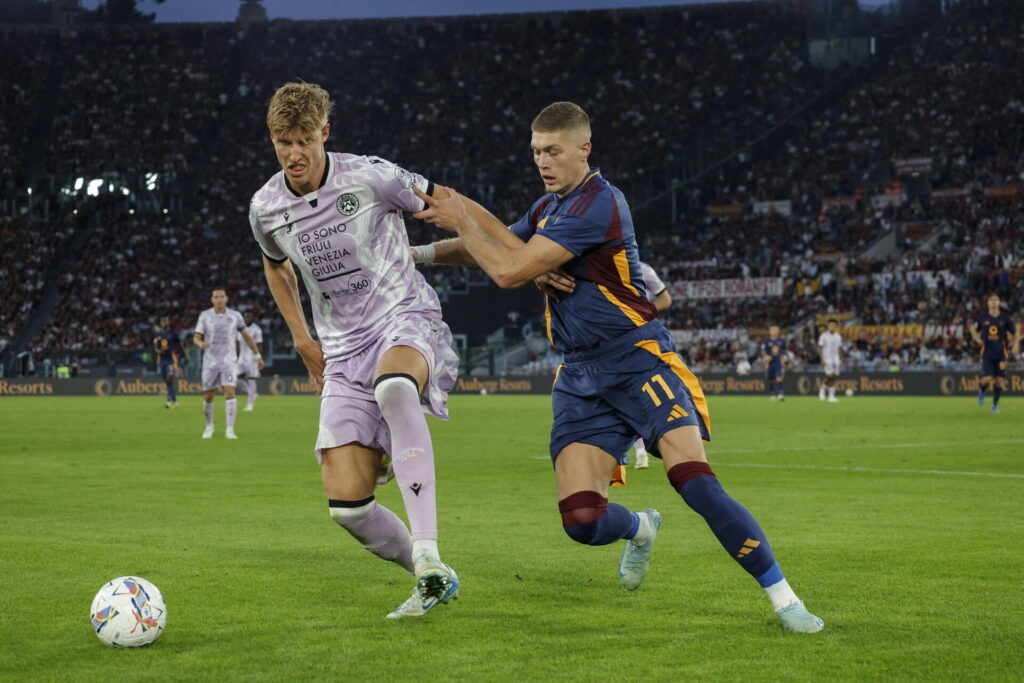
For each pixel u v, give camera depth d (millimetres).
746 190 53219
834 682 4066
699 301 48250
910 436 18297
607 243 5410
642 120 57438
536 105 58906
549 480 11812
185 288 51781
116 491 10797
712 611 5324
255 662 4410
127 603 4629
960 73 53875
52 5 61594
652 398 5281
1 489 10984
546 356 47406
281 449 16406
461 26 62594
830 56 57438
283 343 47812
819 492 10383
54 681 4152
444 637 4816
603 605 5480
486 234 5586
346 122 59500
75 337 49406
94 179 56250
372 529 5617
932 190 50250
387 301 5723
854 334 43125
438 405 5812
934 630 4867
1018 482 11188
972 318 42062
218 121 59062
